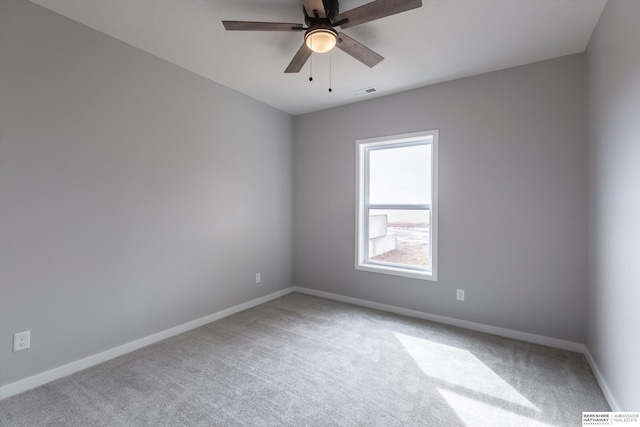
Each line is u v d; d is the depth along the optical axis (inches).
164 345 105.8
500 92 114.3
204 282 125.5
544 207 106.9
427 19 84.3
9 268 76.6
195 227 121.8
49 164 82.9
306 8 70.2
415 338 111.9
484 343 108.1
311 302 154.3
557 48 99.0
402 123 136.2
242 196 142.1
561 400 76.2
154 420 68.3
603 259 80.9
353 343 107.8
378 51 101.6
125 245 99.9
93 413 70.5
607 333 77.3
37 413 70.4
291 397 77.1
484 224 117.6
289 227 170.2
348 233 154.3
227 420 68.6
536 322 108.6
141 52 103.0
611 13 73.8
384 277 142.7
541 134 107.1
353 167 151.8
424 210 136.4
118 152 97.6
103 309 94.6
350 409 72.7
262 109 151.7
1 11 74.9
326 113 160.6
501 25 86.9
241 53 105.0
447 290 126.0
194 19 86.2
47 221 82.8
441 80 124.4
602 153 81.5
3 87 75.1
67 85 86.0
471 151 120.0
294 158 172.2
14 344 77.4
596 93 86.9
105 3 79.3
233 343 107.6
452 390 80.4
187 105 117.7
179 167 115.6
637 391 59.1
